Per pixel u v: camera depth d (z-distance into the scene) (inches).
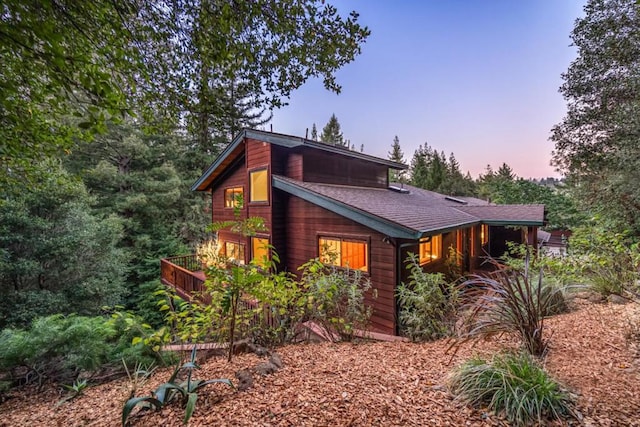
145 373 115.2
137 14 94.7
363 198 306.5
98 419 87.0
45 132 110.2
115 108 82.0
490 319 109.8
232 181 429.1
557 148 427.8
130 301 448.8
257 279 118.0
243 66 122.6
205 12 104.3
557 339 116.8
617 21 331.3
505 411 72.5
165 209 577.3
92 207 497.4
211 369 111.7
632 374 88.8
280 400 83.8
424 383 92.6
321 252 294.7
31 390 120.0
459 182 1245.1
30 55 73.0
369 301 247.1
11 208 261.9
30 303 259.4
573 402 75.0
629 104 318.7
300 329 167.3
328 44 124.3
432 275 169.3
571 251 213.5
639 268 165.5
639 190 304.2
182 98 121.4
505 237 516.7
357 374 101.6
